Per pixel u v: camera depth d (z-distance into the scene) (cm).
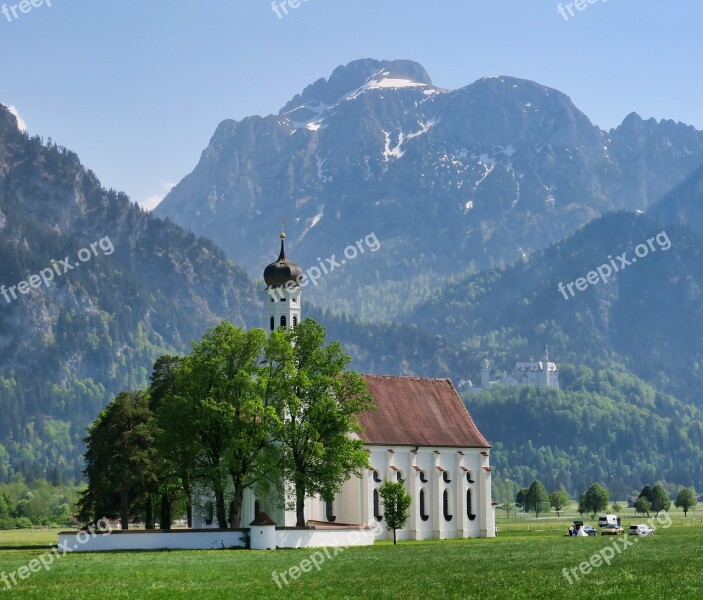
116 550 13200
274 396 14425
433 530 17175
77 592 8956
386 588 9200
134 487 14738
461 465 17588
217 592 8944
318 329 15038
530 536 18075
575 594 8631
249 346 14288
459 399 18525
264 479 14212
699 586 8962
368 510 16288
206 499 15638
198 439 14025
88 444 15200
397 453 16962
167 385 15988
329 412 14562
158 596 8700
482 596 8656
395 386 17988
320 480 14438
